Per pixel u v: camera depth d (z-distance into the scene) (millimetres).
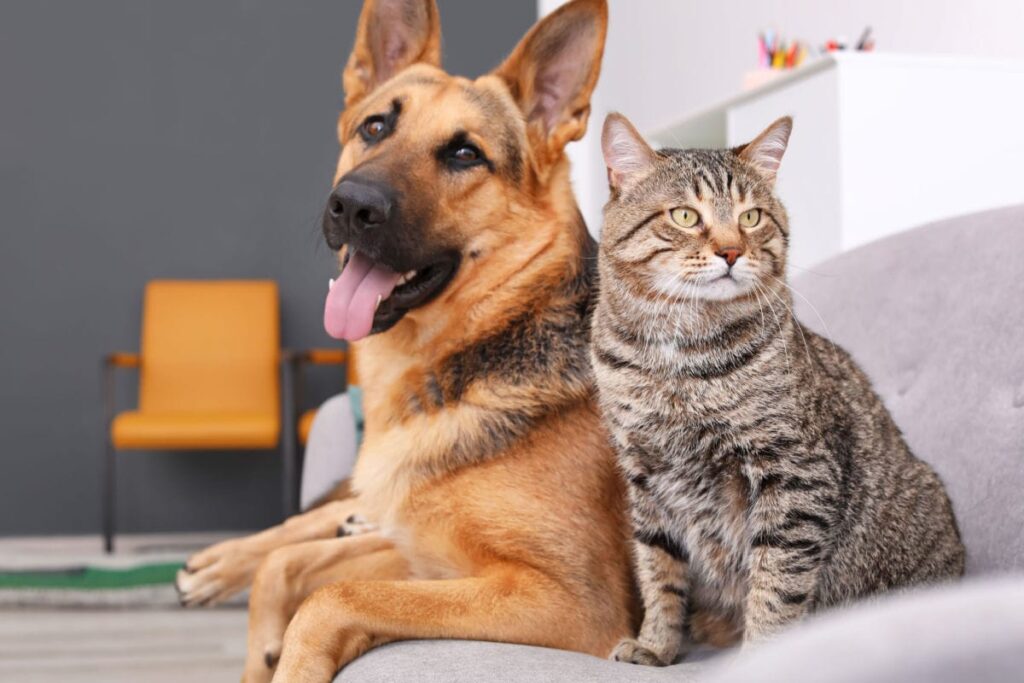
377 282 1791
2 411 6395
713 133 3857
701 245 1533
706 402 1461
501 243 1839
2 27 6520
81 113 6562
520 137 1895
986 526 1473
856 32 3959
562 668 1286
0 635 3680
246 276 6691
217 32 6707
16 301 6445
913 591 1495
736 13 4832
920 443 1635
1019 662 457
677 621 1538
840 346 1745
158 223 6617
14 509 6367
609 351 1591
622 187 1707
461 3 7020
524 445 1688
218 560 2410
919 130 2826
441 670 1286
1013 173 2861
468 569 1705
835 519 1414
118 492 6434
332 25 6805
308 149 6770
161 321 6121
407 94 1930
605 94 6707
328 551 1947
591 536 1642
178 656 3371
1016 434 1473
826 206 2881
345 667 1415
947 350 1656
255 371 6133
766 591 1427
